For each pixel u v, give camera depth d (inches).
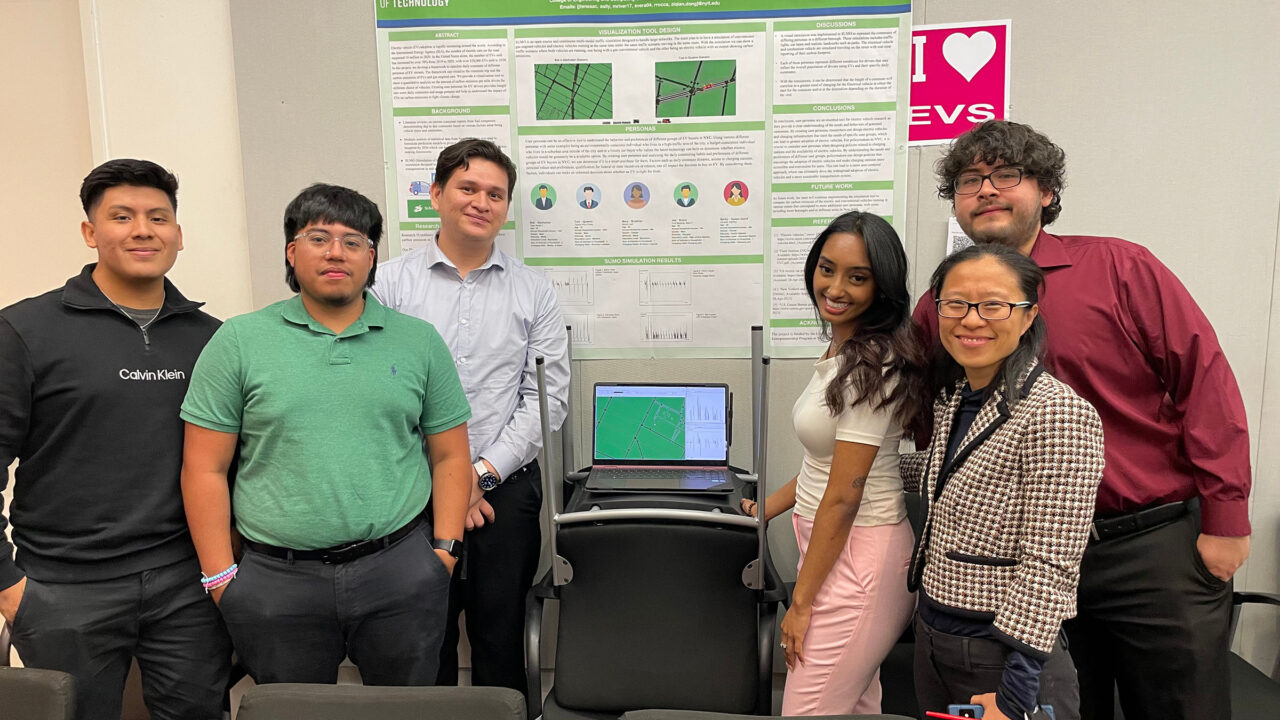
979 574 46.8
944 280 48.7
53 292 58.6
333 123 81.9
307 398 56.4
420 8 80.0
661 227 82.7
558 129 81.6
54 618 57.6
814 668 57.5
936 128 79.4
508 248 83.8
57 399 56.2
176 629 61.8
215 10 81.5
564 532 61.1
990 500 46.4
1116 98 77.5
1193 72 76.5
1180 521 58.5
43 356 55.7
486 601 74.5
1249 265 79.0
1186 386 57.5
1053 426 43.8
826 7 78.4
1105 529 58.6
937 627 49.6
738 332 83.9
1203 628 57.5
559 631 64.0
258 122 81.9
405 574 59.4
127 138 83.3
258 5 80.1
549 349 77.1
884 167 80.4
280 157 82.4
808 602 56.7
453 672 79.4
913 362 52.9
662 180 82.0
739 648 62.0
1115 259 58.5
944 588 48.7
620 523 61.2
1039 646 43.3
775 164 81.1
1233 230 78.5
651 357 84.8
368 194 83.0
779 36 79.0
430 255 75.3
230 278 85.2
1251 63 75.9
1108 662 63.7
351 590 57.7
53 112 85.9
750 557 60.3
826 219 81.6
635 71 80.4
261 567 57.4
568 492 78.4
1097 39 76.9
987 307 45.9
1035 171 55.1
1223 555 56.2
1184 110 77.2
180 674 62.5
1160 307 57.5
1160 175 78.3
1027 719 43.9
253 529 57.3
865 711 62.9
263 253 83.7
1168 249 79.4
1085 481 43.5
